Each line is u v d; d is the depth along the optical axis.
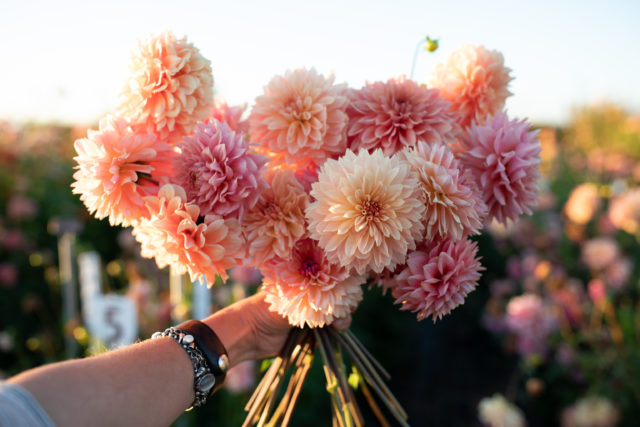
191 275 0.54
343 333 0.68
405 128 0.60
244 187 0.54
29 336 1.93
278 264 0.58
